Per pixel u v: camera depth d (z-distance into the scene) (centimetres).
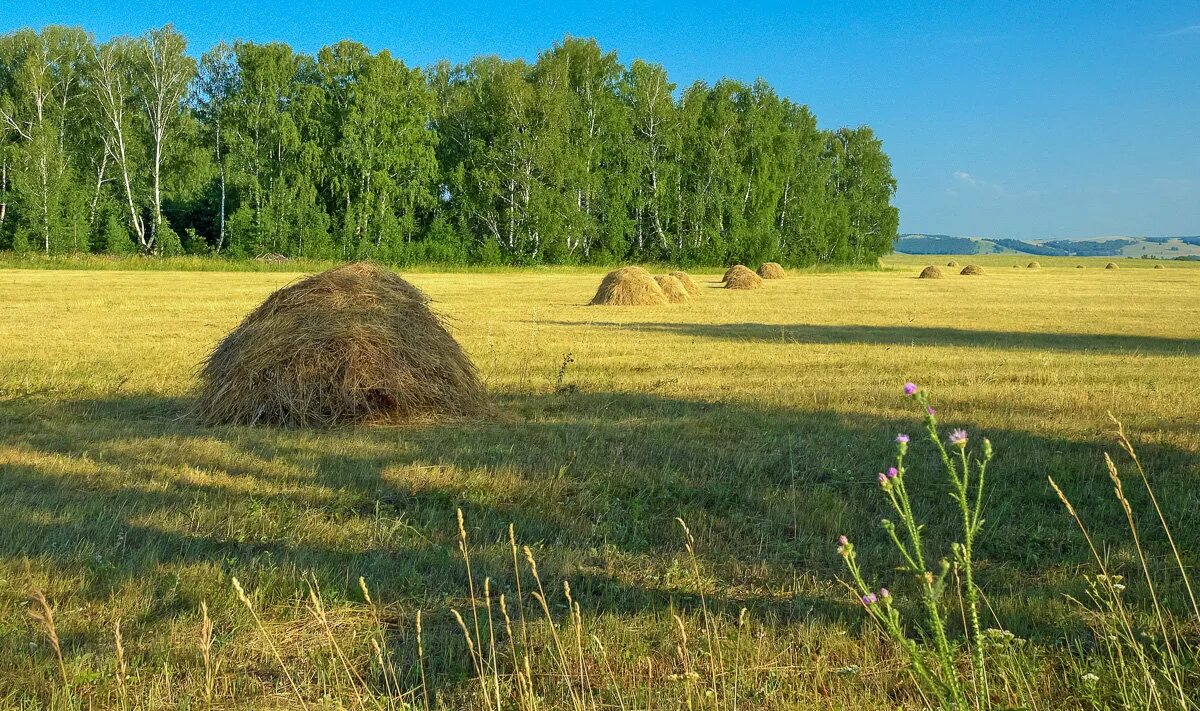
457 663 405
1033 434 901
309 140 5991
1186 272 8312
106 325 2008
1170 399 1120
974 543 575
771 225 7256
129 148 6016
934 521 624
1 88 6241
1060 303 3325
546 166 6191
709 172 6862
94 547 548
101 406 1052
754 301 3288
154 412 1027
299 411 952
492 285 4162
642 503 671
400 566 525
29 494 666
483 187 6291
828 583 503
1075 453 817
